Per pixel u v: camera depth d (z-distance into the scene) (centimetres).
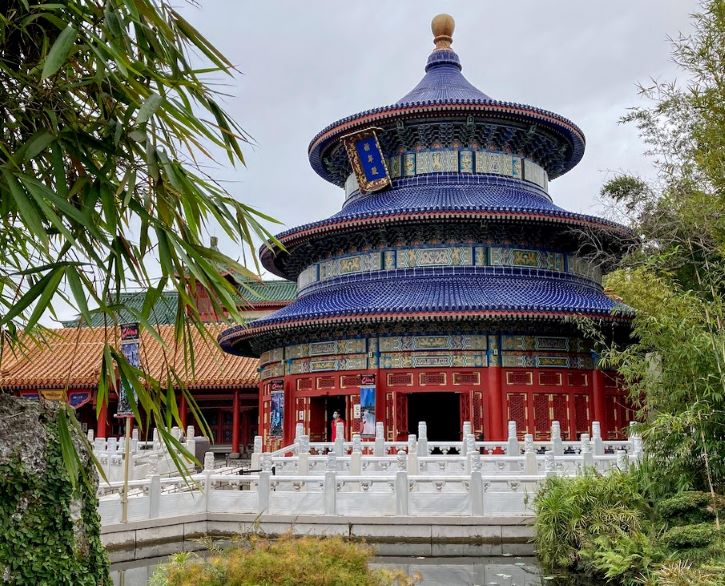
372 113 4644
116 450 3772
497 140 4800
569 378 4012
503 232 4306
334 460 2491
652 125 3359
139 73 829
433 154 4759
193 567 1244
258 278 945
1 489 905
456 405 6050
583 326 3631
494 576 1997
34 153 807
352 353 4128
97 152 978
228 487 2489
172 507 2380
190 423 6334
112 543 2189
